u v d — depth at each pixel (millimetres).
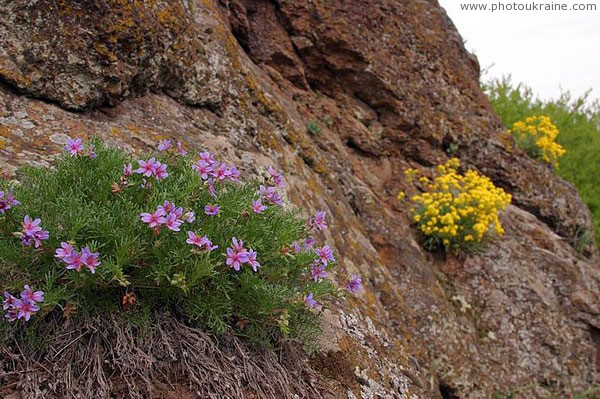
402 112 6676
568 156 9969
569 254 6781
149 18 3992
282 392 2736
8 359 2318
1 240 2426
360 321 3770
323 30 6355
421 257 5668
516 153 7496
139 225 2525
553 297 6121
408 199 6410
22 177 3002
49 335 2393
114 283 2457
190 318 2631
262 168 4320
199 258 2533
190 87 4430
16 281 2340
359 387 3230
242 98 4770
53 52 3654
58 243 2426
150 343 2512
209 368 2555
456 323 5371
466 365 5113
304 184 4703
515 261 6188
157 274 2457
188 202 2699
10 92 3586
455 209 6027
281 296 2652
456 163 6758
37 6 3621
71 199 2553
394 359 3805
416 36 7062
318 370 3111
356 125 6488
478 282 5910
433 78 7090
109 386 2365
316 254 2885
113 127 3779
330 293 2943
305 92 6402
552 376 5617
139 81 4082
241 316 2725
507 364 5516
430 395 4105
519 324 5770
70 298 2404
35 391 2246
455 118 7074
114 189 2582
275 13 6359
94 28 3723
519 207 7371
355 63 6484
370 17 6676
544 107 11305
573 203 7711
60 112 3670
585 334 6078
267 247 2816
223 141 4309
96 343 2428
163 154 3293
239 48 5422
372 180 6328
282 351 2912
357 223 5324
